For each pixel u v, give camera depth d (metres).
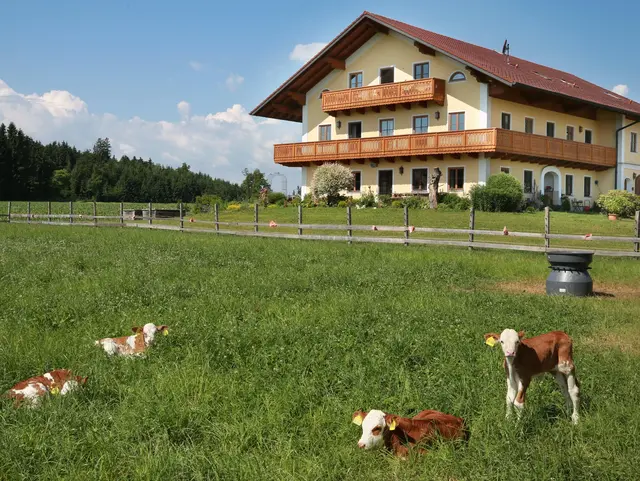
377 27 39.34
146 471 4.37
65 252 17.78
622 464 4.52
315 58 41.16
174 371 6.41
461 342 7.80
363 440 4.59
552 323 9.27
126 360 6.89
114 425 5.13
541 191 40.06
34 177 99.25
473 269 15.24
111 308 9.52
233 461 4.55
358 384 6.11
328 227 24.27
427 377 6.32
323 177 38.69
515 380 5.25
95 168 109.25
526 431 5.09
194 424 5.22
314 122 43.66
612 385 6.23
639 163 46.09
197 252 18.17
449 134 35.88
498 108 36.75
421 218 30.44
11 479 4.36
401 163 39.50
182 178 112.44
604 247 22.39
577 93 40.34
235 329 8.06
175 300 10.33
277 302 10.30
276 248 19.91
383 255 17.83
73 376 6.08
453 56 35.31
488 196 33.78
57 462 4.55
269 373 6.49
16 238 23.95
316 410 5.54
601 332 8.84
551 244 23.02
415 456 4.60
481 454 4.66
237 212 39.03
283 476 4.37
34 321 8.71
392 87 37.94
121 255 17.08
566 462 4.50
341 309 9.68
